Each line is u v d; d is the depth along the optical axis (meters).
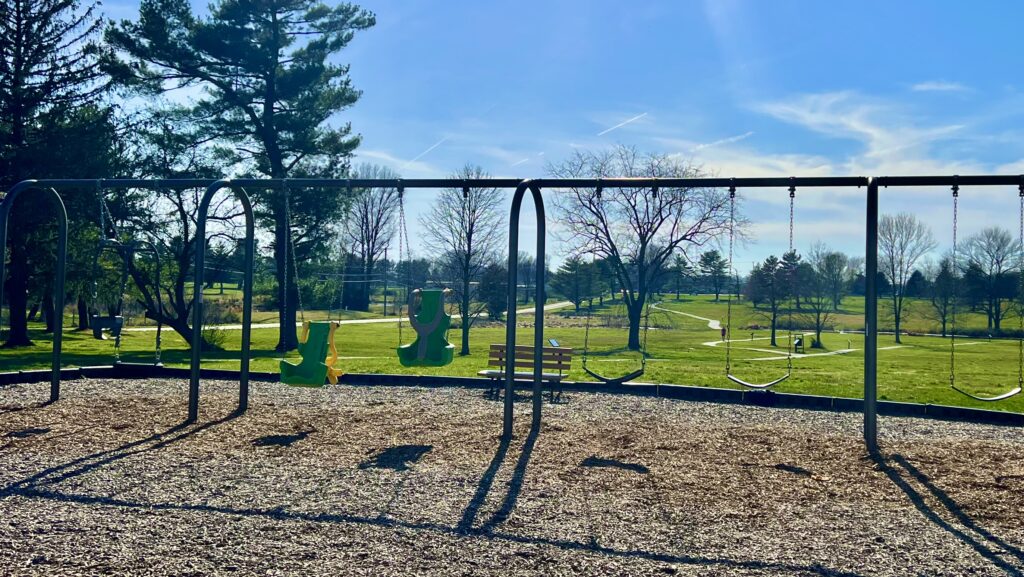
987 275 24.81
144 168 25.33
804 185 8.88
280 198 26.95
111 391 12.50
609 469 7.62
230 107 27.80
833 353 32.88
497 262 32.03
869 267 8.80
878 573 4.91
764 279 32.97
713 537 5.56
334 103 28.30
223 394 12.38
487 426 9.85
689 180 9.00
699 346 35.03
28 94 24.64
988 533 5.77
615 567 4.92
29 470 7.13
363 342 33.25
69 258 26.06
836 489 7.02
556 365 13.73
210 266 28.73
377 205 36.47
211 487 6.66
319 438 8.88
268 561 4.87
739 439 9.32
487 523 5.79
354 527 5.62
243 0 26.86
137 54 25.86
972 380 18.67
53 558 4.83
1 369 17.72
